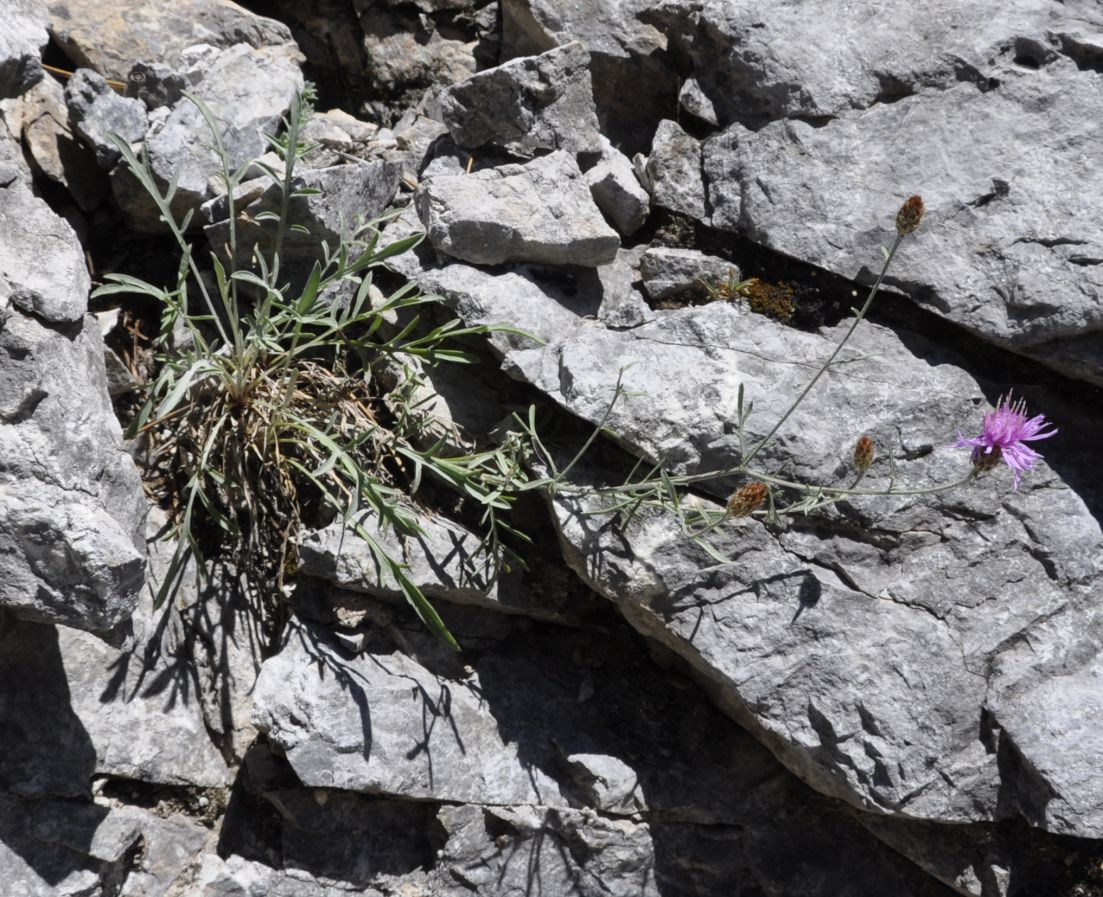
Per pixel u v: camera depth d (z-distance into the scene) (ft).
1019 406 3.85
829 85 4.06
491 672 4.03
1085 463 3.97
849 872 3.99
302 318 3.95
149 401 3.91
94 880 3.84
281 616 4.02
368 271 4.10
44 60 4.24
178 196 4.09
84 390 3.84
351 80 4.44
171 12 4.28
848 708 3.86
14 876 3.80
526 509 4.05
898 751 3.85
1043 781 3.82
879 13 4.09
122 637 3.82
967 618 3.90
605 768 3.96
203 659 3.97
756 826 4.00
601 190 4.11
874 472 3.92
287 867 3.94
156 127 4.11
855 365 3.96
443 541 3.99
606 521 3.92
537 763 3.99
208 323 4.15
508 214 4.02
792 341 3.98
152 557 4.00
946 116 4.04
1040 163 3.99
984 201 3.99
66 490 3.76
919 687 3.87
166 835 3.91
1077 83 4.01
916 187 4.01
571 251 4.03
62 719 3.87
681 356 3.96
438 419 4.03
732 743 4.04
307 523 4.05
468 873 3.95
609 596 3.93
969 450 3.93
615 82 4.26
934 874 3.92
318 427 4.05
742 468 3.84
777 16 4.10
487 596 4.00
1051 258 3.93
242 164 4.12
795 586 3.90
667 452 3.92
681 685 4.08
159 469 4.06
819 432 3.92
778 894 3.99
